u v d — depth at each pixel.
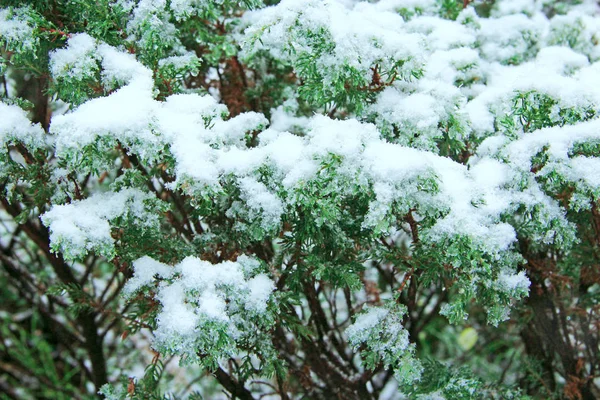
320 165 1.38
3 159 1.43
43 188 1.47
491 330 2.00
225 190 1.45
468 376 1.57
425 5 1.70
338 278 1.48
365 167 1.38
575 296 1.69
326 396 1.71
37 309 2.03
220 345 1.36
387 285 1.84
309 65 1.43
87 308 1.75
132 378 1.51
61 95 1.47
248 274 1.45
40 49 1.48
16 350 2.23
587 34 1.73
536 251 1.61
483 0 1.87
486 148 1.49
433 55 1.59
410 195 1.39
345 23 1.43
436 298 2.07
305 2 1.42
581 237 1.58
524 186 1.45
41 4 1.49
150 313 1.43
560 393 1.69
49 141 1.48
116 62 1.46
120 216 1.43
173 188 1.38
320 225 1.40
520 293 1.48
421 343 2.25
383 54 1.46
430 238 1.41
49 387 2.14
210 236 1.52
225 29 1.66
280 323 1.50
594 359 1.70
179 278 1.42
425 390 1.55
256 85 1.70
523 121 1.51
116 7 1.48
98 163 1.39
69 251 1.37
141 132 1.37
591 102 1.46
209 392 2.06
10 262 1.95
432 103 1.48
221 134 1.43
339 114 1.65
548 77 1.47
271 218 1.42
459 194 1.41
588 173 1.42
